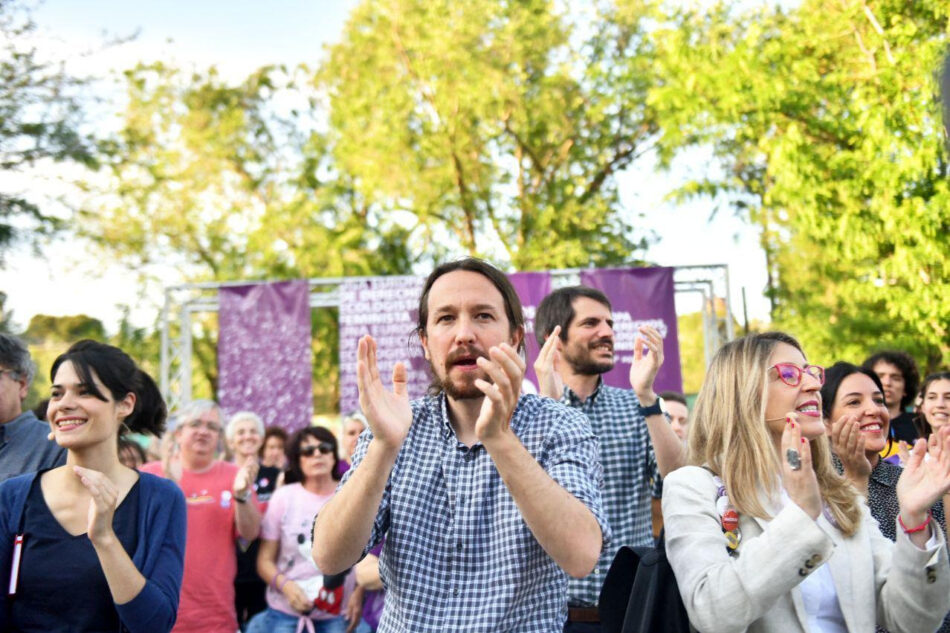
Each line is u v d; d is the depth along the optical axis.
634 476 4.05
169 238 21.22
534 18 18.92
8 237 13.02
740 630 2.38
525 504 2.07
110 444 3.02
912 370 5.62
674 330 10.71
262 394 11.31
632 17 19.42
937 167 10.59
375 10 20.00
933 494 2.58
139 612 2.72
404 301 11.08
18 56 12.93
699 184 15.15
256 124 22.03
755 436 2.66
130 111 20.33
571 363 4.14
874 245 11.43
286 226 20.92
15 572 2.81
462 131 19.56
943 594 2.57
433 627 2.27
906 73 10.91
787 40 12.38
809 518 2.39
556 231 20.06
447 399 2.49
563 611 2.35
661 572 2.63
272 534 5.66
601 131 20.56
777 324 17.69
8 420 4.01
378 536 2.38
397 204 20.36
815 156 11.70
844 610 2.58
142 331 21.44
